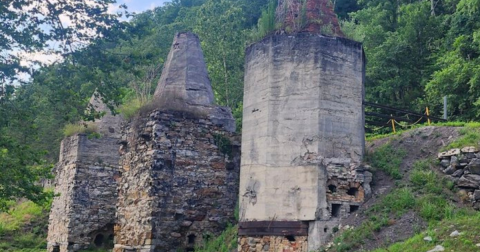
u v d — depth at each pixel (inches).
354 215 472.7
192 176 629.9
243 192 508.4
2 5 448.8
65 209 881.5
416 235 405.7
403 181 496.4
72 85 482.0
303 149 484.1
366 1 1376.7
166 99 650.8
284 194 481.7
